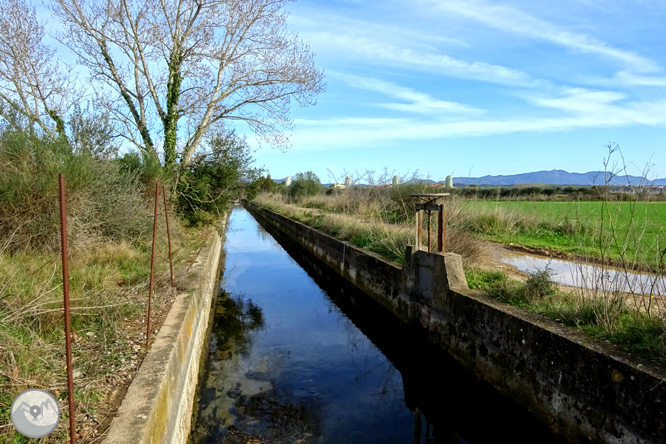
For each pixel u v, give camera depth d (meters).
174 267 7.28
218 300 10.27
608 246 5.38
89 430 2.76
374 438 4.62
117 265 6.86
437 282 6.34
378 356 6.96
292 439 4.50
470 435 4.88
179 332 4.50
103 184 8.16
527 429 4.40
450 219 8.89
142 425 2.78
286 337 7.70
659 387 3.02
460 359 5.69
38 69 11.39
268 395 5.46
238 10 12.91
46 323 4.10
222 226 19.61
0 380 2.99
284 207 26.69
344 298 10.62
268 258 16.42
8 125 7.56
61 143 7.97
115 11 12.14
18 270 4.62
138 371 3.55
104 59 12.91
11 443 2.49
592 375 3.61
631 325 3.93
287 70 13.73
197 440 4.44
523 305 5.04
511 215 12.13
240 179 17.17
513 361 4.63
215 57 13.02
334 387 5.77
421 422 4.96
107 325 4.48
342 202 19.00
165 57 13.14
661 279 4.29
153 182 11.10
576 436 3.77
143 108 13.51
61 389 3.15
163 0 12.67
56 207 6.70
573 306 4.60
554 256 9.16
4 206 6.31
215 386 5.71
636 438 3.19
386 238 9.94
